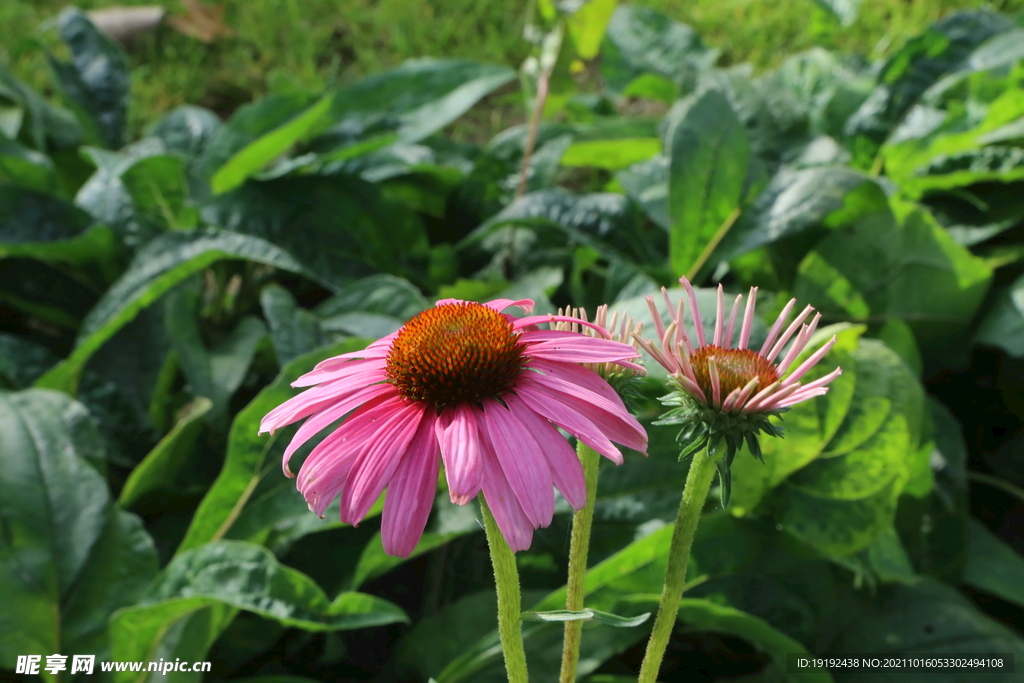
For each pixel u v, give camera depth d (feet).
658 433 1.69
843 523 1.59
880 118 2.43
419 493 1.04
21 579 1.57
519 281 2.24
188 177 2.34
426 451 1.06
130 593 1.61
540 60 2.26
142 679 1.54
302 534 1.69
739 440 1.11
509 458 1.04
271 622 1.71
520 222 2.18
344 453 1.07
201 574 1.54
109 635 1.54
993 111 2.19
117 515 1.67
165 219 2.41
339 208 2.31
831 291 2.01
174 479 1.97
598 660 1.54
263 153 2.20
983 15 2.48
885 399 1.58
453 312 1.12
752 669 1.77
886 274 1.99
